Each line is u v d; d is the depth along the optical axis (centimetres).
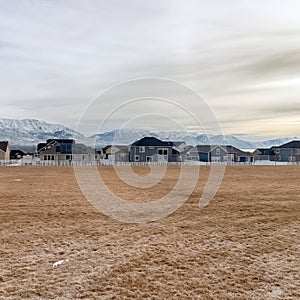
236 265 591
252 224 911
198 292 480
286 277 536
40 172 2872
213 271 562
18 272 555
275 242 735
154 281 520
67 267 580
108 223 927
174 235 800
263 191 1598
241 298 461
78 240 751
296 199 1348
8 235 787
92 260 617
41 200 1311
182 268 576
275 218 985
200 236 789
